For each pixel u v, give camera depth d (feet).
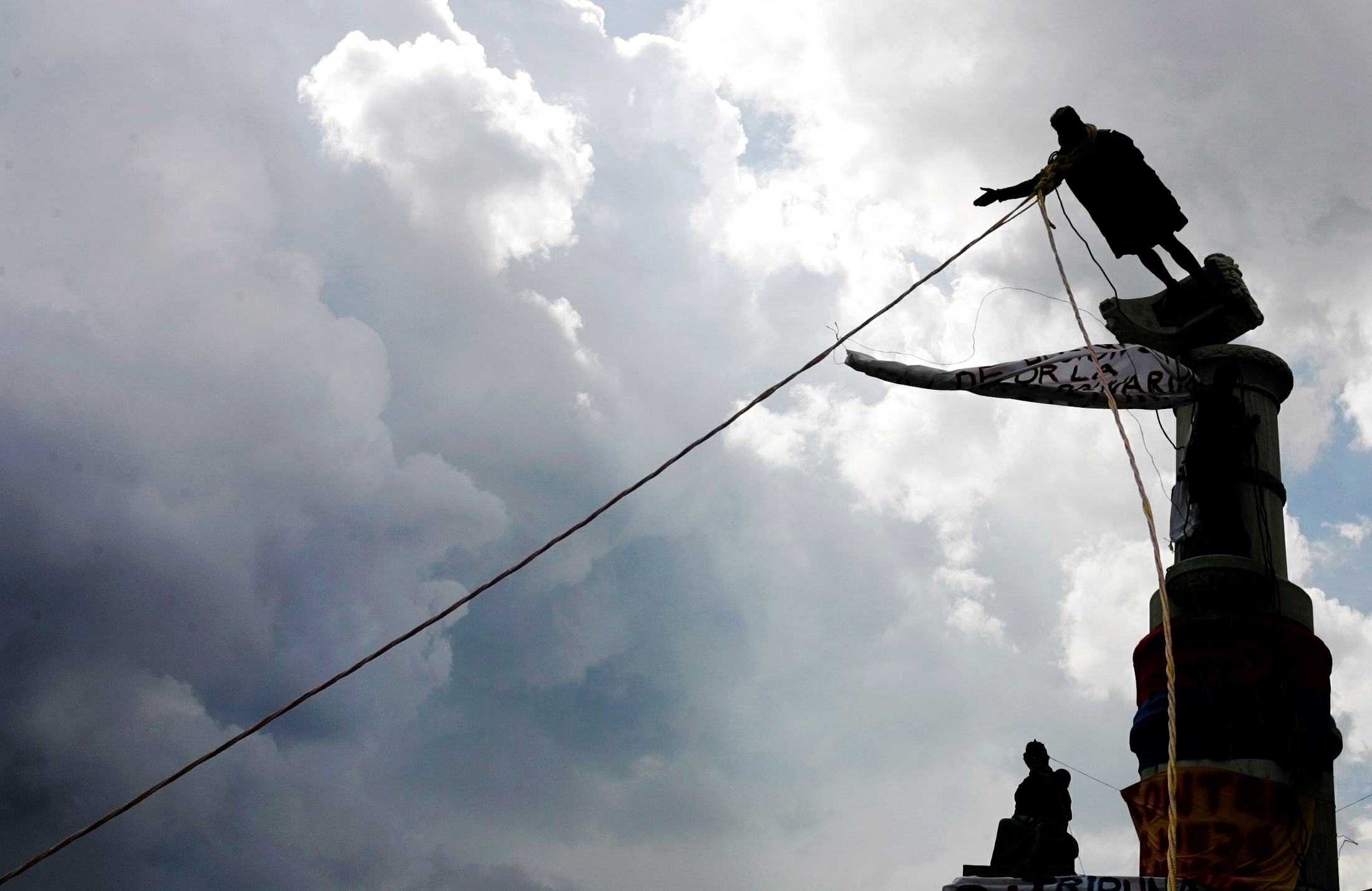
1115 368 83.10
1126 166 80.23
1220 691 76.64
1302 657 77.30
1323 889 74.54
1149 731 78.54
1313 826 74.38
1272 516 81.82
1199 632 78.18
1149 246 84.69
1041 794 76.89
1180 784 75.41
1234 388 85.35
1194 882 72.90
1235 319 86.17
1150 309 88.94
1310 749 75.25
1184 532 81.41
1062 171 79.25
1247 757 75.00
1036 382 82.64
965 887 73.97
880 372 83.30
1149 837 76.23
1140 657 81.92
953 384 82.53
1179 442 85.87
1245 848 73.00
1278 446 84.43
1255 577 77.82
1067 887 73.15
